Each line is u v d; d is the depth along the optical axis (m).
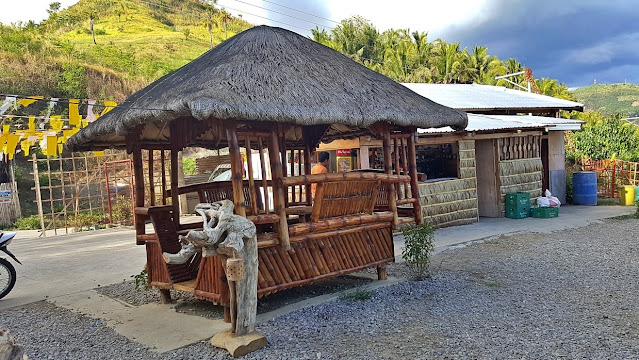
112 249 11.01
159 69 38.56
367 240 6.39
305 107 4.82
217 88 4.55
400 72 41.84
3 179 19.17
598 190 18.00
